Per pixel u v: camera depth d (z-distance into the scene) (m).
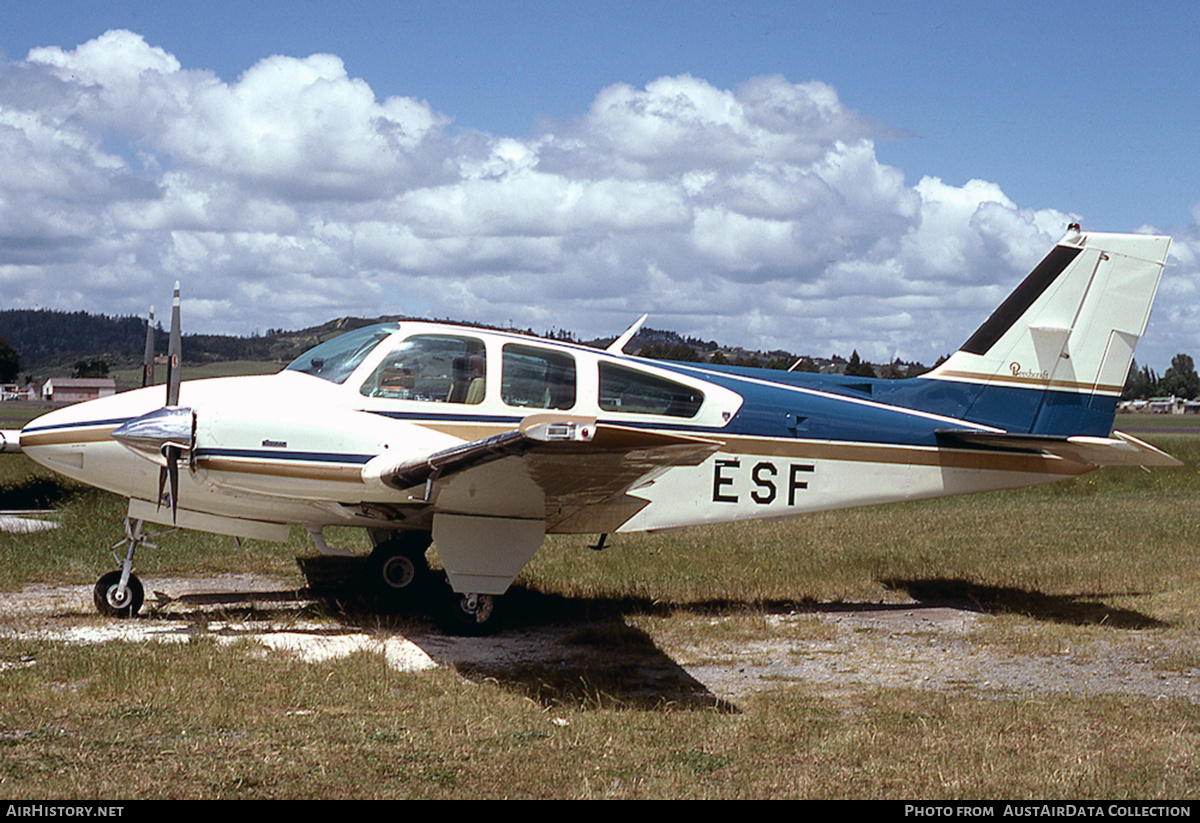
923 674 6.01
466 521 6.78
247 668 5.50
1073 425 8.54
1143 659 6.41
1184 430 57.44
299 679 5.32
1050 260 8.51
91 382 92.50
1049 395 8.52
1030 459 8.38
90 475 6.86
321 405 6.67
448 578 6.73
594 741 4.48
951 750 4.40
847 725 4.81
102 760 4.04
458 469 5.68
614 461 5.44
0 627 6.63
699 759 4.26
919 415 8.30
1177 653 6.54
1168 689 5.66
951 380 8.42
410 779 3.94
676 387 7.68
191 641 6.08
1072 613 7.90
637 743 4.48
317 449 6.29
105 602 7.05
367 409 6.98
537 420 4.81
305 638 6.55
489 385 7.20
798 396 8.00
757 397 7.87
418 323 7.41
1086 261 8.52
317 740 4.36
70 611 7.21
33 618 6.95
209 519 7.30
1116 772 4.14
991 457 8.33
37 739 4.28
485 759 4.20
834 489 8.03
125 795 3.67
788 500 7.93
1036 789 3.93
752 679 5.85
